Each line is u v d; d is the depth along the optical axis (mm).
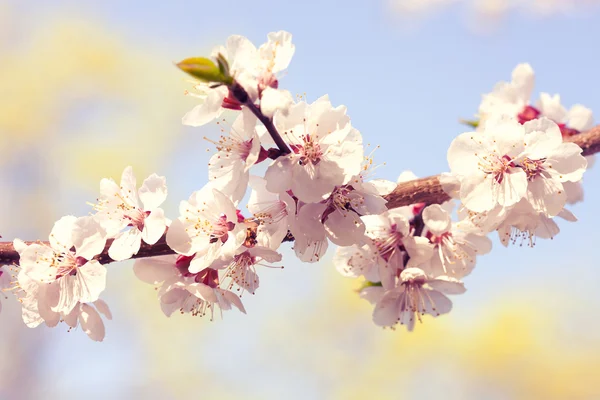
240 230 646
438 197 672
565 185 707
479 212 663
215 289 664
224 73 626
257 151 639
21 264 661
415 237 679
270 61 643
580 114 739
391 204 669
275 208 654
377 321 693
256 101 636
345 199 647
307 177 640
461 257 683
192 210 656
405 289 687
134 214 663
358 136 644
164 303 667
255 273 667
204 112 640
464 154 664
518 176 658
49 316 662
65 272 662
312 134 643
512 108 746
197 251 653
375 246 682
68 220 665
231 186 649
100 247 659
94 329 666
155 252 661
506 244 674
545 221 680
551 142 660
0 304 683
